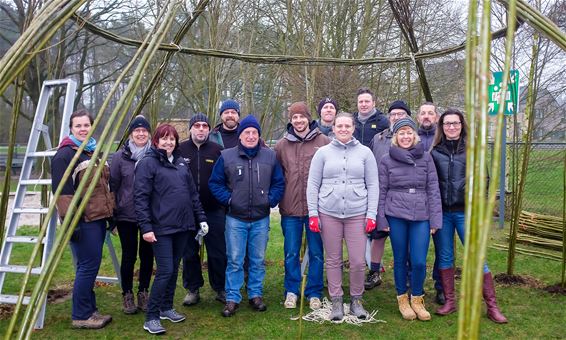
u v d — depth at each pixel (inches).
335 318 135.3
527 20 62.9
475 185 41.4
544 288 161.2
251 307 147.9
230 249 141.5
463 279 41.4
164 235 126.5
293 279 149.8
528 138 161.5
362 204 134.6
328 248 137.3
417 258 134.3
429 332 127.5
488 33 41.7
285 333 128.1
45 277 54.7
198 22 343.0
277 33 382.6
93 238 126.5
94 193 124.6
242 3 291.6
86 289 129.3
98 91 506.9
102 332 128.3
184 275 151.9
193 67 368.5
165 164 126.6
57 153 121.3
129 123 156.9
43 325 132.3
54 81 141.3
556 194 319.3
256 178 140.3
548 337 124.0
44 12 62.9
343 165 134.6
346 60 154.1
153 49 61.0
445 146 136.0
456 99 408.8
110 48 472.7
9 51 61.0
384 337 124.8
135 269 189.6
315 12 331.0
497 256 202.5
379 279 168.6
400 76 373.4
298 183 144.9
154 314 127.9
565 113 287.6
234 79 363.6
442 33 360.2
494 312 134.2
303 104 148.3
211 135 161.5
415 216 132.6
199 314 143.3
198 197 137.7
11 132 104.1
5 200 108.6
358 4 386.9
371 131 170.6
